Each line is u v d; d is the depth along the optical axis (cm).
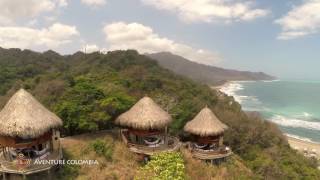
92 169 2600
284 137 6794
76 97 3397
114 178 2569
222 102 7862
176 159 2383
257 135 5638
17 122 2248
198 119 3475
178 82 7894
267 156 4931
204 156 3241
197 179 2911
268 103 16750
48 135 2555
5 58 10775
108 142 3059
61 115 3219
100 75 6012
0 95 6881
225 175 3138
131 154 2945
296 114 12962
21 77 8300
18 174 2322
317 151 7425
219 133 3362
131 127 3097
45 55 12269
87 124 3195
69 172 2519
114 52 10250
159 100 4834
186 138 3988
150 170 2286
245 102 17100
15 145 2309
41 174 2406
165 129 3184
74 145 2989
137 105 3142
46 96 4453
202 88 8556
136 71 7812
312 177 4706
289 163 5069
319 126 10506
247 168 4053
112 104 3459
